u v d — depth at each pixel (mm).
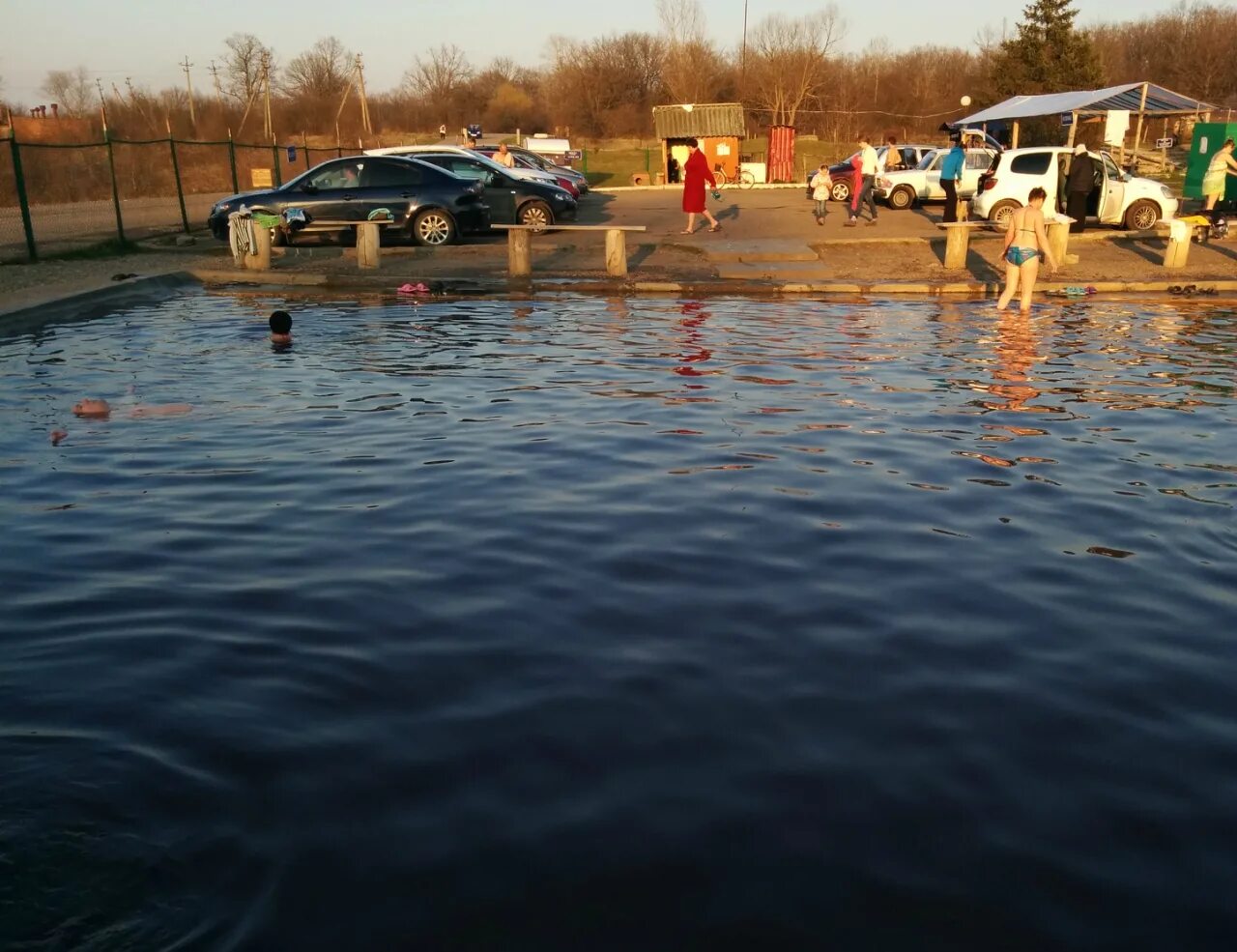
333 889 2977
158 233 25656
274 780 3510
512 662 4395
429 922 2855
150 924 2826
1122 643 4648
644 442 7863
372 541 5824
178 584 5227
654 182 47188
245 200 21875
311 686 4172
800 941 2795
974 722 3953
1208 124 28312
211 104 67812
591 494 6637
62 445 7859
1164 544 5871
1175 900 2977
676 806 3385
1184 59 72000
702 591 5145
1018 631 4754
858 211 25641
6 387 9891
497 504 6453
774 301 16359
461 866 3082
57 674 4270
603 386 9875
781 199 35500
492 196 24406
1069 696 4168
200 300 16375
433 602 5008
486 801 3404
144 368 10781
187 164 47156
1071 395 9547
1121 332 13234
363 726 3869
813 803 3414
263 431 8219
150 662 4379
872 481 6941
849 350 11852
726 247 21219
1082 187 22891
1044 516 6301
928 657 4484
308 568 5434
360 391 9633
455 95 86875
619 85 80312
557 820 3309
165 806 3354
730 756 3689
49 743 3723
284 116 78375
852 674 4324
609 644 4570
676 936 2814
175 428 8320
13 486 6855
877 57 78125
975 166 29406
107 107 60938
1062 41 51250
